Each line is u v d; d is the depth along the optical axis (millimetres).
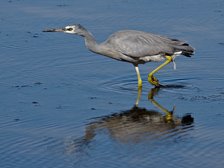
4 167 9656
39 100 13750
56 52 18359
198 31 20391
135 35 14820
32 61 17312
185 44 15180
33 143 10828
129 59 14953
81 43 19562
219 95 14117
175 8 23875
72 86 15047
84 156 10141
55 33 20766
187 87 15023
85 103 13531
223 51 18188
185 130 11469
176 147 10477
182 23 21406
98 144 10766
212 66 16891
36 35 20219
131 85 15336
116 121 12180
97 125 11906
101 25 21172
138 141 10875
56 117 12438
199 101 13625
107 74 16312
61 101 13680
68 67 16859
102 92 14539
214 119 12156
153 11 23297
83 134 11344
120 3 24969
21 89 14680
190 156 10000
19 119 12289
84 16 22422
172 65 17344
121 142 10852
